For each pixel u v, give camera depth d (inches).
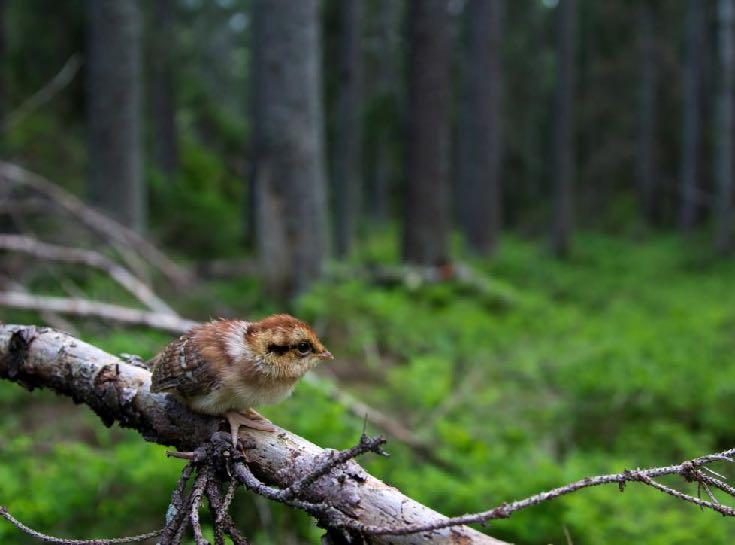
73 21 649.6
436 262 609.6
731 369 381.1
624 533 217.0
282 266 491.8
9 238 345.7
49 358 137.6
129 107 560.4
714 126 1443.2
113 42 551.8
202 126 1336.1
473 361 420.2
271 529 227.1
